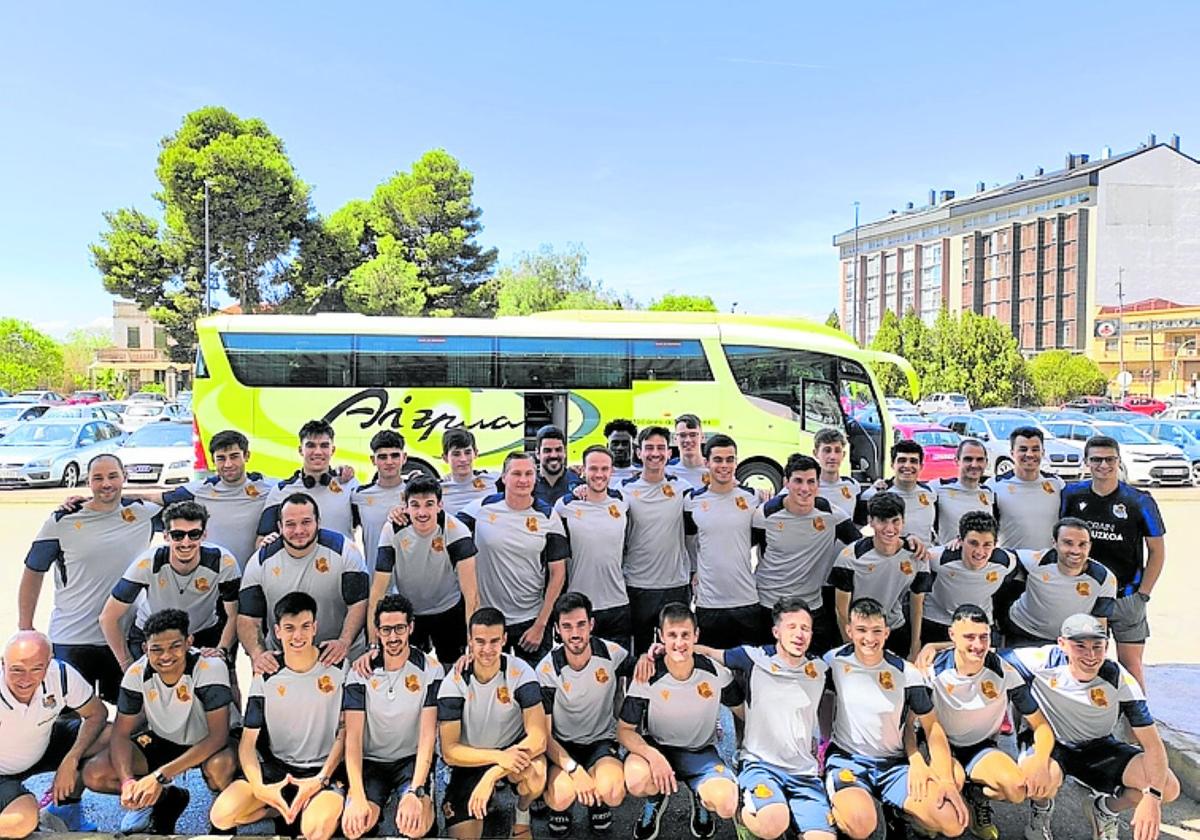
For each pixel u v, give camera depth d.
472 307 40.31
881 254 83.31
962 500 5.93
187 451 15.72
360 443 12.52
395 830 4.35
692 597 5.86
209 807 4.66
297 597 4.21
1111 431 20.05
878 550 5.11
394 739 4.29
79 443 17.42
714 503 5.50
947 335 48.66
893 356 13.17
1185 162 62.47
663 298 59.12
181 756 4.25
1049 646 4.61
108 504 5.10
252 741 4.22
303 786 4.12
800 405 12.99
